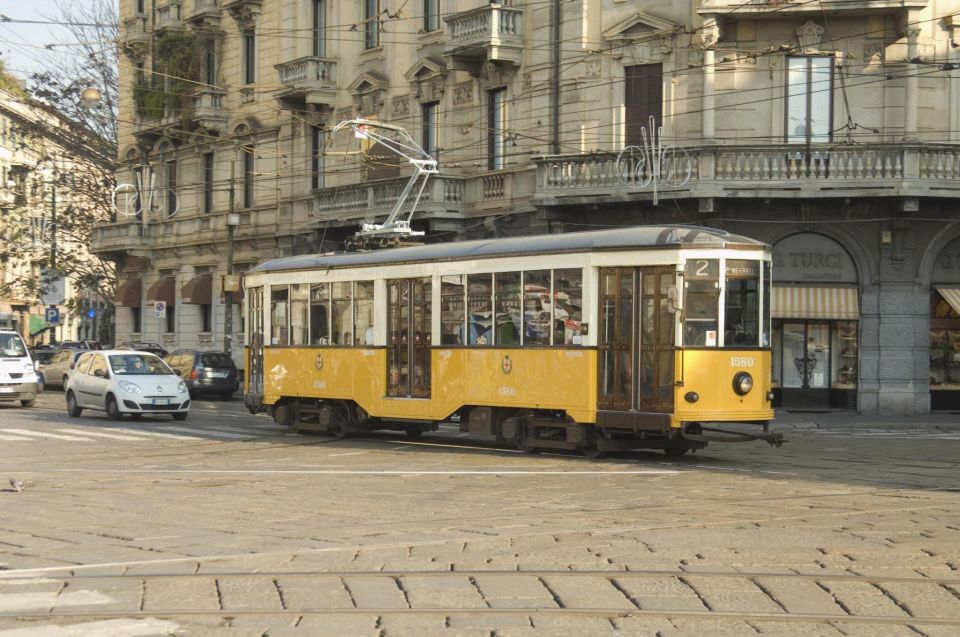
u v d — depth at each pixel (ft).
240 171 149.28
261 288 84.74
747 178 94.43
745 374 59.21
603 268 61.11
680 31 99.45
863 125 96.99
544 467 57.72
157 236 167.12
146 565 32.19
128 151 171.42
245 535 37.60
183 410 93.86
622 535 36.78
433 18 120.88
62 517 42.34
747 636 24.29
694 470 56.13
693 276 58.44
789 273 99.04
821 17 96.58
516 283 65.05
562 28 105.91
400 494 48.01
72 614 26.35
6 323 197.67
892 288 98.32
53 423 90.12
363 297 74.90
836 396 101.86
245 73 148.97
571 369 62.03
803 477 53.21
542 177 102.01
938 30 96.78
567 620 25.61
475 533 37.55
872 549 33.94
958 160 93.61
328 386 77.25
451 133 117.39
